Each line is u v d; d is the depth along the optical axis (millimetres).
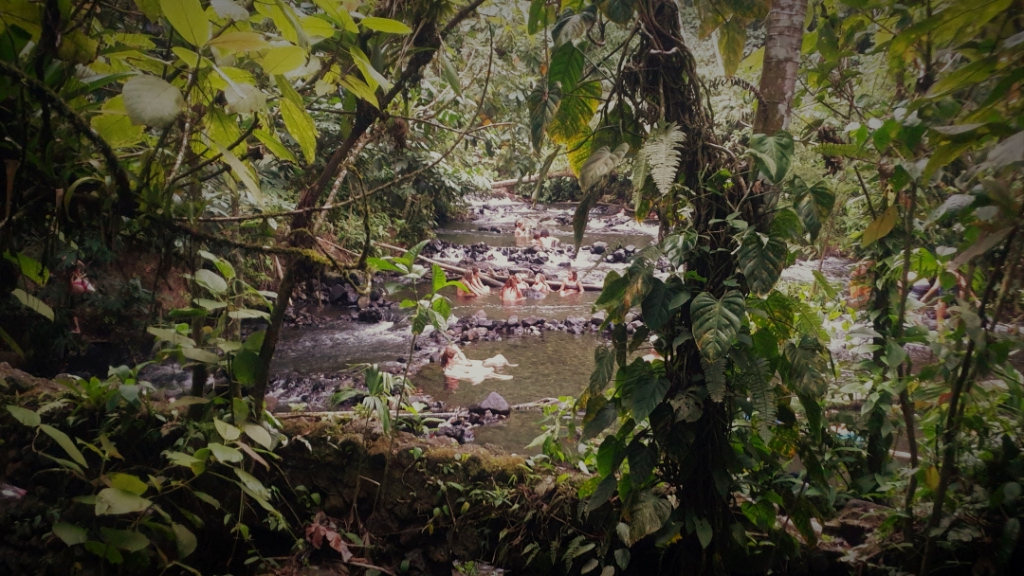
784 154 2143
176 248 2258
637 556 2672
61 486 2975
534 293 9344
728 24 2850
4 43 1698
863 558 2463
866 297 3525
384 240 10219
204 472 2752
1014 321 2641
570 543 2730
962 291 2645
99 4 1855
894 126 2377
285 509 3057
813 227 2318
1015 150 1569
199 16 1614
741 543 2373
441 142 10016
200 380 2951
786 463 2582
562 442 3422
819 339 2359
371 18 2051
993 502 2256
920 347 5285
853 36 3084
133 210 1938
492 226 14797
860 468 3090
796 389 2309
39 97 1667
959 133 1767
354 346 6898
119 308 5844
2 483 2984
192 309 2564
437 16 2781
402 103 3168
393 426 3129
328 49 2426
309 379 5836
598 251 12023
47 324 5281
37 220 1903
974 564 2311
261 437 2658
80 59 1795
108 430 2975
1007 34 2117
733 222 2180
